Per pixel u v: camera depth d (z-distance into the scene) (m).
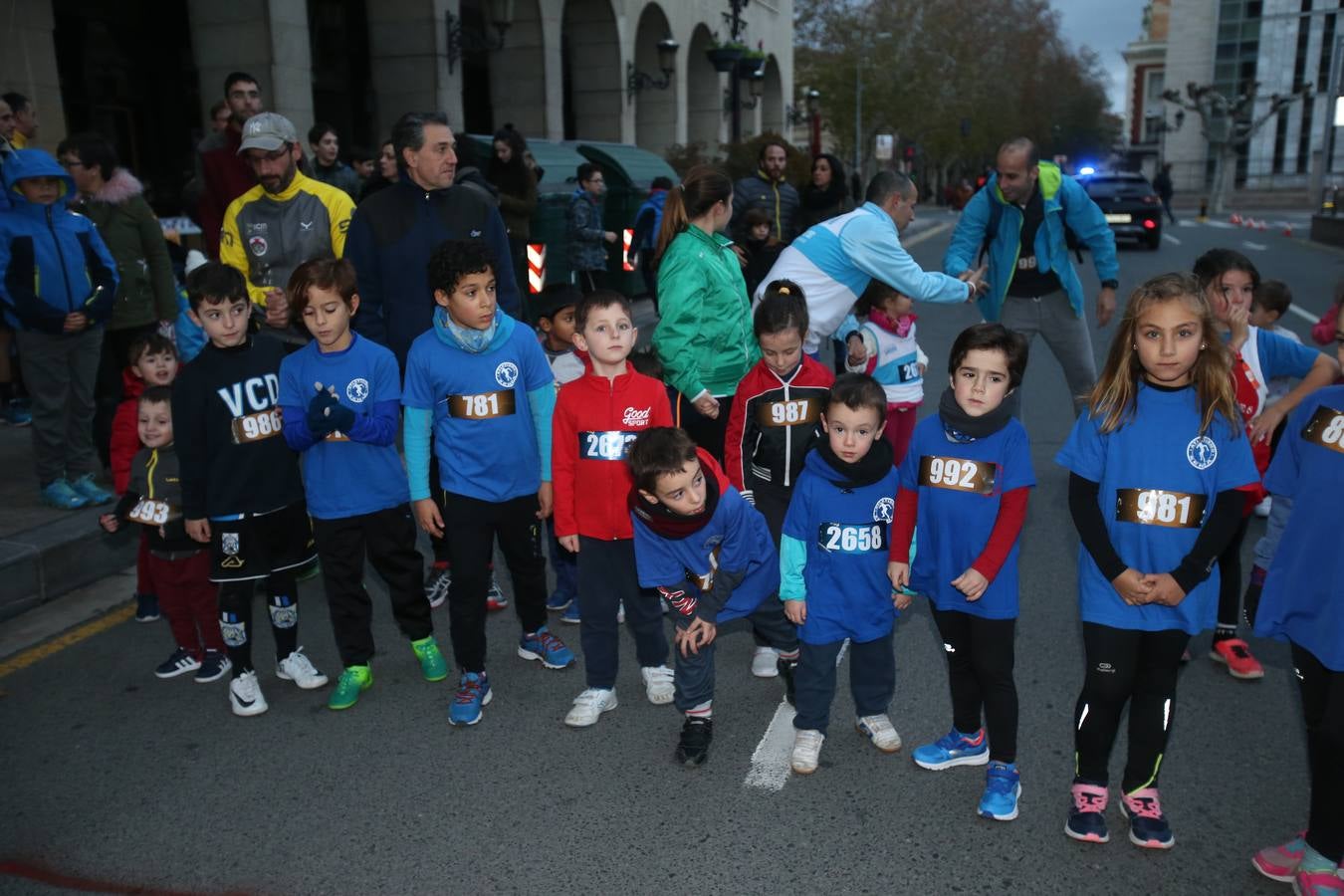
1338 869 2.61
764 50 29.61
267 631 4.58
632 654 4.26
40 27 9.59
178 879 2.78
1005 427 2.94
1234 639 3.95
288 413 3.65
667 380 4.07
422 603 3.96
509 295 4.50
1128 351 2.70
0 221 5.05
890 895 2.67
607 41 20.28
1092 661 2.79
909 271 4.45
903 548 3.06
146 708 3.80
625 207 13.28
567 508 3.54
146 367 4.14
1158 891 2.68
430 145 4.17
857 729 3.56
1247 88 49.19
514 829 2.98
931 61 41.16
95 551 4.98
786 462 3.72
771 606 3.67
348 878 2.77
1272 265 17.97
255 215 4.86
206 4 11.60
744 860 2.82
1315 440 2.54
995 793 3.02
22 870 2.82
